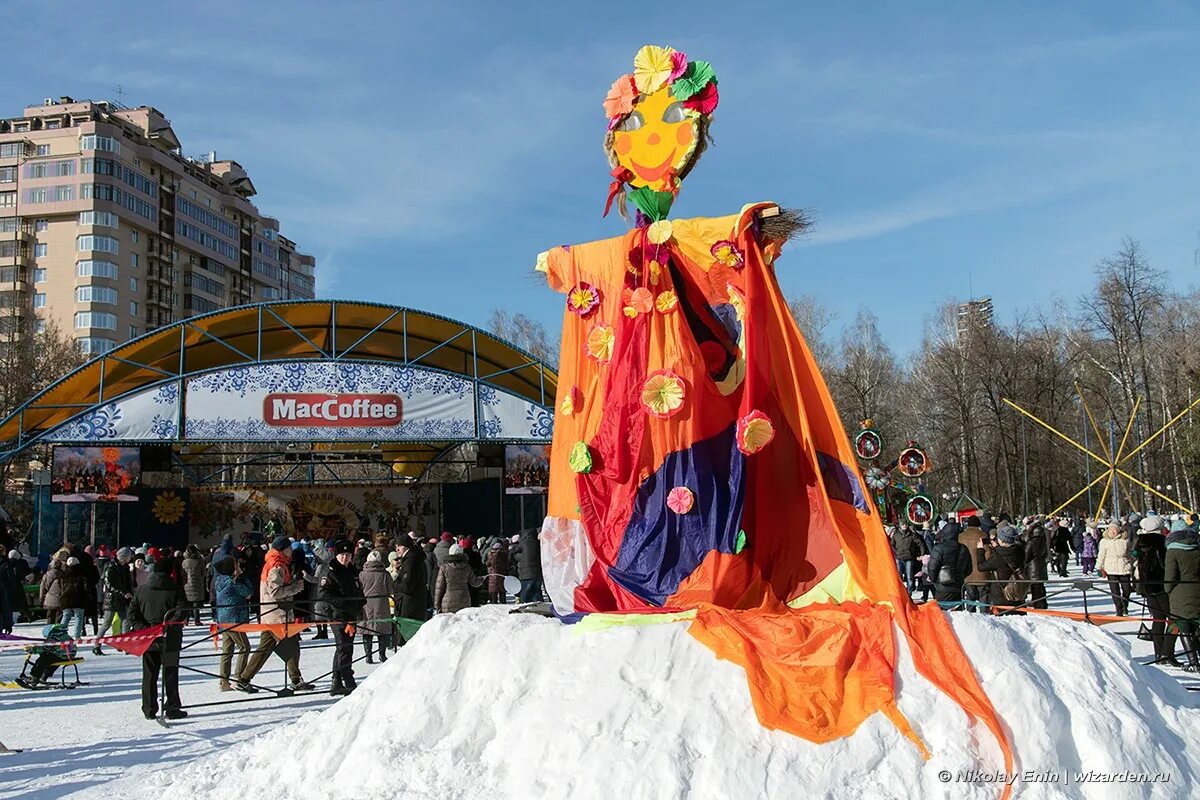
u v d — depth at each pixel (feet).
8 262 246.06
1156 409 167.63
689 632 20.33
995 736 17.89
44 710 36.88
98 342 244.01
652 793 17.31
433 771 19.36
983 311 179.01
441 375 87.45
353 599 39.88
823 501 22.97
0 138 253.85
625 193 28.19
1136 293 156.87
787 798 17.13
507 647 21.31
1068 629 21.25
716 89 27.27
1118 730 18.51
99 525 97.19
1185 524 39.99
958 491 157.58
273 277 331.98
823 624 20.29
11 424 85.25
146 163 267.18
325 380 84.89
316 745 21.16
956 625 19.98
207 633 58.03
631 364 26.27
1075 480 184.34
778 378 24.79
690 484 24.81
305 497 111.34
